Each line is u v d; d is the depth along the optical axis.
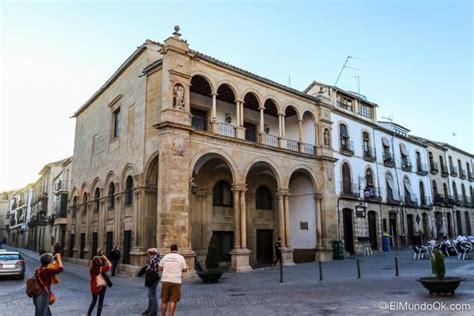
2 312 10.66
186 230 18.36
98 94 29.50
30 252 47.84
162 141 18.73
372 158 33.62
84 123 32.62
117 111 26.36
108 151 26.34
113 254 20.50
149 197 20.66
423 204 39.75
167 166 18.33
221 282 16.23
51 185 46.50
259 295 12.35
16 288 16.16
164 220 17.88
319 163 27.55
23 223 62.69
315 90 33.00
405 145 39.16
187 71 20.06
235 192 21.47
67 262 31.53
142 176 20.83
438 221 42.41
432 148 44.34
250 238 26.11
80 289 15.49
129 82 24.31
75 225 31.55
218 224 24.41
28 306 11.62
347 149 31.05
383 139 35.97
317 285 14.36
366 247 30.19
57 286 16.47
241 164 21.95
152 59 22.34
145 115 21.39
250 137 26.84
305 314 9.01
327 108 29.00
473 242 30.42
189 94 21.41
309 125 28.52
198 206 23.58
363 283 14.31
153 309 9.62
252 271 20.50
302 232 27.58
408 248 34.25
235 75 22.83
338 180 29.53
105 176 26.08
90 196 28.72
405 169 37.88
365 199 31.66
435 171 43.34
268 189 28.48
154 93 21.09
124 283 16.97
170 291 8.69
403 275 16.33
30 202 61.06
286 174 24.75
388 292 11.91
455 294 11.02
